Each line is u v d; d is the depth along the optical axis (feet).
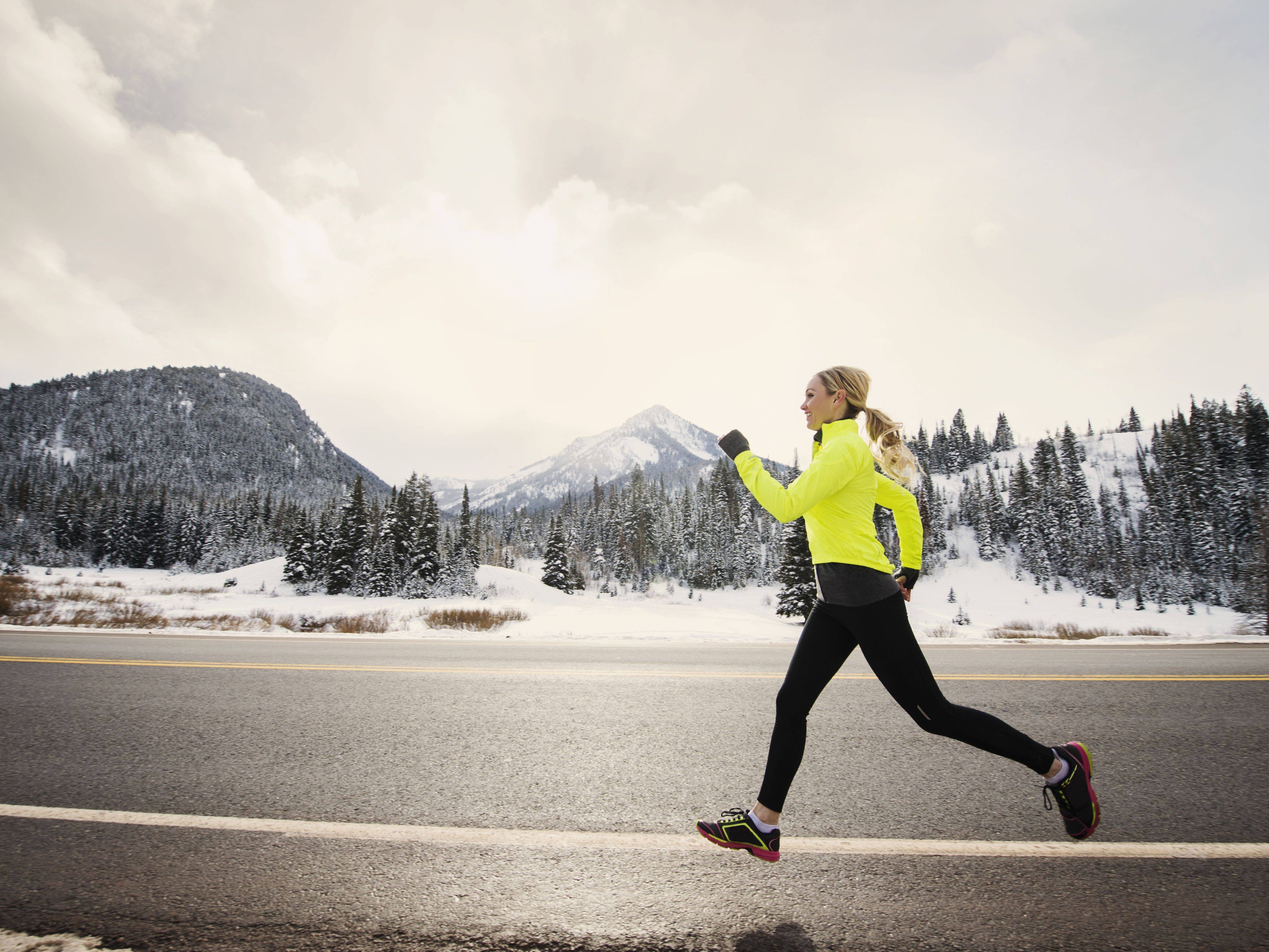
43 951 5.39
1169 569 247.50
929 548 319.47
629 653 27.12
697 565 288.92
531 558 398.21
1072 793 7.23
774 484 7.62
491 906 6.27
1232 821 8.63
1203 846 7.75
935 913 6.16
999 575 297.12
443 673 19.98
